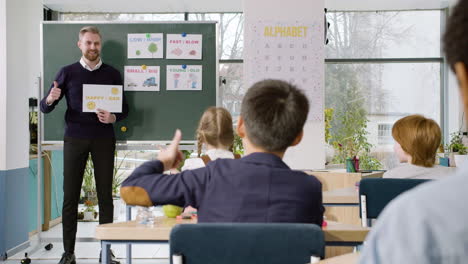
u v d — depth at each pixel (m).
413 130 2.41
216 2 7.08
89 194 6.20
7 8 4.30
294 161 4.36
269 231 1.26
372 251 0.41
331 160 7.39
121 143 4.46
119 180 6.89
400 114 7.68
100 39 4.03
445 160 5.05
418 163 2.43
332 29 7.70
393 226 0.39
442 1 7.16
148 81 4.45
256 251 1.26
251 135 1.41
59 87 3.96
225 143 2.76
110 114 3.93
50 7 7.28
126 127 4.44
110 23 4.46
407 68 7.66
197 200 1.44
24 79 4.59
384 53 7.67
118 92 4.06
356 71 7.69
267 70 4.36
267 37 4.36
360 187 2.25
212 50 4.48
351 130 7.61
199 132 2.84
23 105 4.58
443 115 7.63
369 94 7.69
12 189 4.38
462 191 0.38
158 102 4.46
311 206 1.41
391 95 7.67
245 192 1.39
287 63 4.36
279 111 1.36
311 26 4.36
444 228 0.37
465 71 0.42
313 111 4.35
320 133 4.35
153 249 4.67
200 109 4.46
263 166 1.40
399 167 2.44
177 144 1.50
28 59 4.66
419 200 0.39
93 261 4.23
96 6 7.24
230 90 7.70
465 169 0.40
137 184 1.44
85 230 5.66
